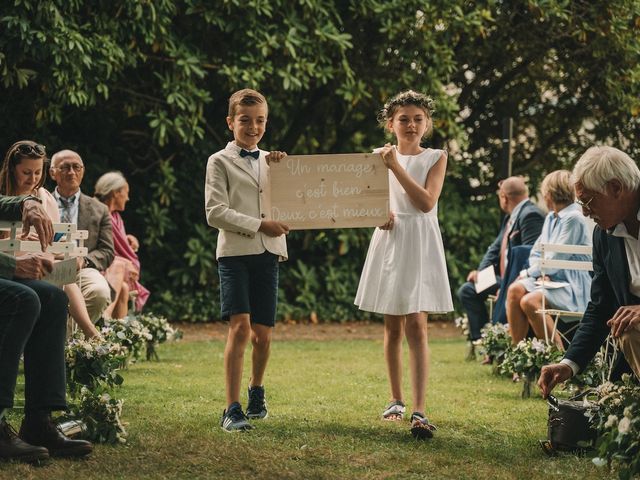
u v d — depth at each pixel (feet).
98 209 23.84
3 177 16.38
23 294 13.00
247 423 15.87
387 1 37.55
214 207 16.42
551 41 42.98
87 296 22.44
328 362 26.45
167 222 38.96
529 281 23.57
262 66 35.63
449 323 42.68
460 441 15.25
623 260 13.46
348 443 14.80
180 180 39.86
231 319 16.40
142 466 13.05
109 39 32.42
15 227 13.96
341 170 16.78
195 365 25.29
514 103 47.62
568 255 23.39
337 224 16.81
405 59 38.78
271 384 21.56
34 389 13.61
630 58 42.09
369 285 17.22
